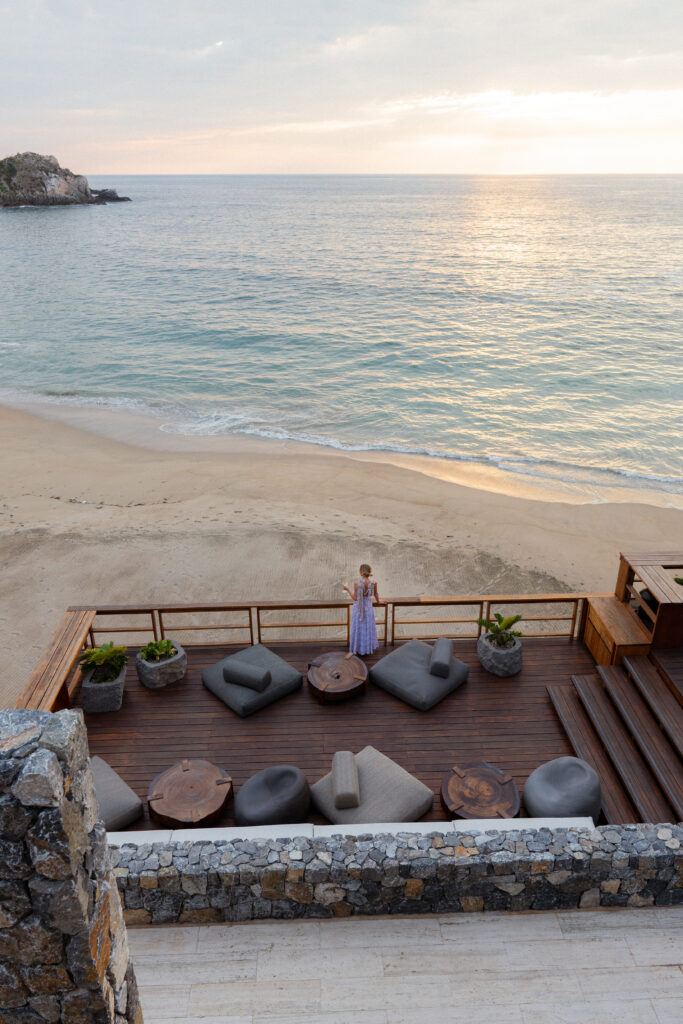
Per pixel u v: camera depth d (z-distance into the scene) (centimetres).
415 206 19000
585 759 830
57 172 16075
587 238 10369
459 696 962
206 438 2703
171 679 991
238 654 1021
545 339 4212
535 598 1030
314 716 929
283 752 867
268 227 12362
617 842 639
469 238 10438
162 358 3922
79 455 2506
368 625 1027
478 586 1580
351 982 580
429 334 4403
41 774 252
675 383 3300
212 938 624
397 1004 561
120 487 2203
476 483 2275
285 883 620
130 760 859
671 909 650
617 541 1823
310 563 1680
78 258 7944
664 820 721
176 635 1424
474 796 746
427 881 626
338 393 3266
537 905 646
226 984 580
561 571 1659
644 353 3853
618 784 794
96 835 308
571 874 630
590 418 2875
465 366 3653
